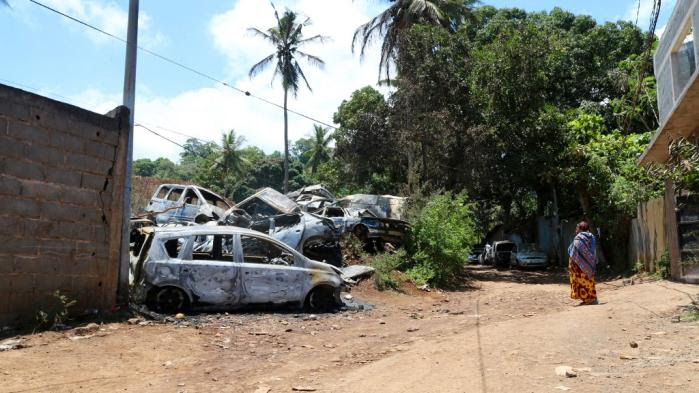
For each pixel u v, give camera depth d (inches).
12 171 295.3
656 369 198.4
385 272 594.6
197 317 354.6
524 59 968.3
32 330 292.5
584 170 891.4
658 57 565.0
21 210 298.7
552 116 973.8
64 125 323.0
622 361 218.5
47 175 312.8
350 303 463.2
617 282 697.0
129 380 218.8
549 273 1045.8
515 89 970.1
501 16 1393.9
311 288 410.9
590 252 424.8
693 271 537.3
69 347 264.7
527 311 418.6
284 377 220.5
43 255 308.3
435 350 257.8
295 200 864.3
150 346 277.0
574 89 1270.9
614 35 1274.6
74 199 326.3
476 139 945.5
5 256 290.0
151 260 364.2
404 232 709.3
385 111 1044.5
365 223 689.6
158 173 3489.2
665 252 623.2
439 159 996.6
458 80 975.0
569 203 1231.5
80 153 331.6
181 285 363.6
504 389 182.1
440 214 729.6
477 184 995.9
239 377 223.5
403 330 342.6
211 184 2357.3
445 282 697.6
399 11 1138.7
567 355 232.7
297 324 354.9
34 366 229.5
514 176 995.3
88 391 200.7
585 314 354.6
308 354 268.5
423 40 992.2
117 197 350.6
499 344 262.1
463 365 221.0
